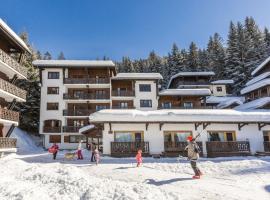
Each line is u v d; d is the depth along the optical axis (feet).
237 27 245.65
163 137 78.69
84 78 141.69
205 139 79.97
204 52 255.29
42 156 78.38
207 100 167.12
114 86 152.97
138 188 25.75
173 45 248.32
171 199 23.85
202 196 26.32
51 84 139.85
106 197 22.97
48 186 28.19
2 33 81.15
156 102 148.25
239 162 53.57
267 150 79.97
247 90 135.23
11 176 35.63
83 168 50.21
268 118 79.92
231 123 80.53
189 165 51.75
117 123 77.56
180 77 188.85
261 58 203.72
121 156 73.46
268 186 34.01
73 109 139.64
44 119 135.23
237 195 27.53
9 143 79.56
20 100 91.81
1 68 82.84
